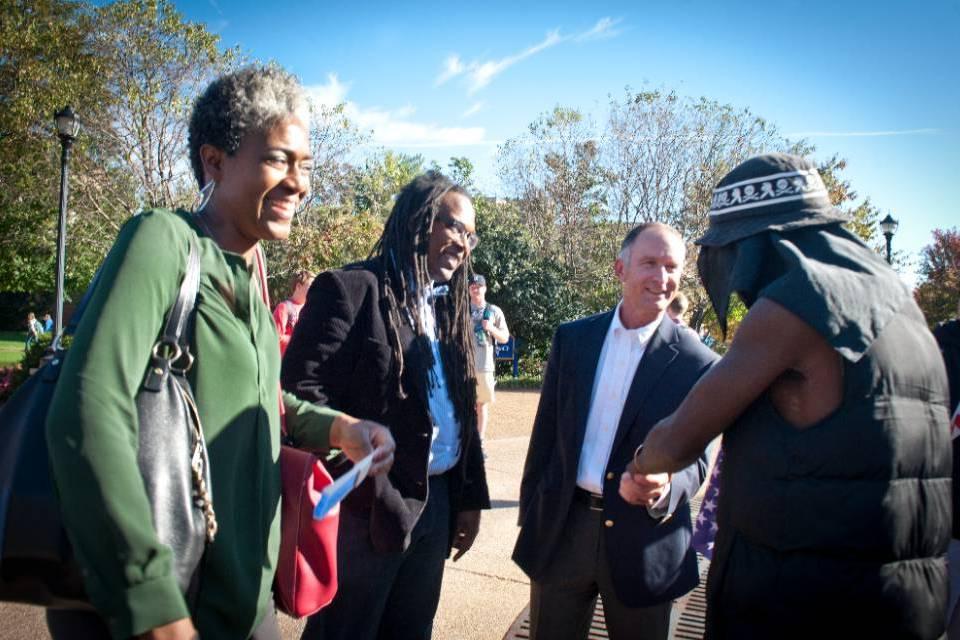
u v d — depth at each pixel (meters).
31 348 11.99
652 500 2.20
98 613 1.26
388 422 2.28
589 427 2.56
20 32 18.88
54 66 19.05
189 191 18.91
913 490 1.51
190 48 18.98
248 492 1.58
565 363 2.68
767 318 1.54
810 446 1.50
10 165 19.70
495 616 3.50
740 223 1.76
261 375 1.62
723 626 1.66
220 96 1.61
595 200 24.02
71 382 1.22
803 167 1.75
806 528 1.50
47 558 1.21
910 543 1.50
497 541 4.60
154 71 18.75
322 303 2.30
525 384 17.59
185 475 1.36
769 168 1.74
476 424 2.67
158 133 19.00
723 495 1.69
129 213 19.83
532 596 2.68
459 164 45.62
